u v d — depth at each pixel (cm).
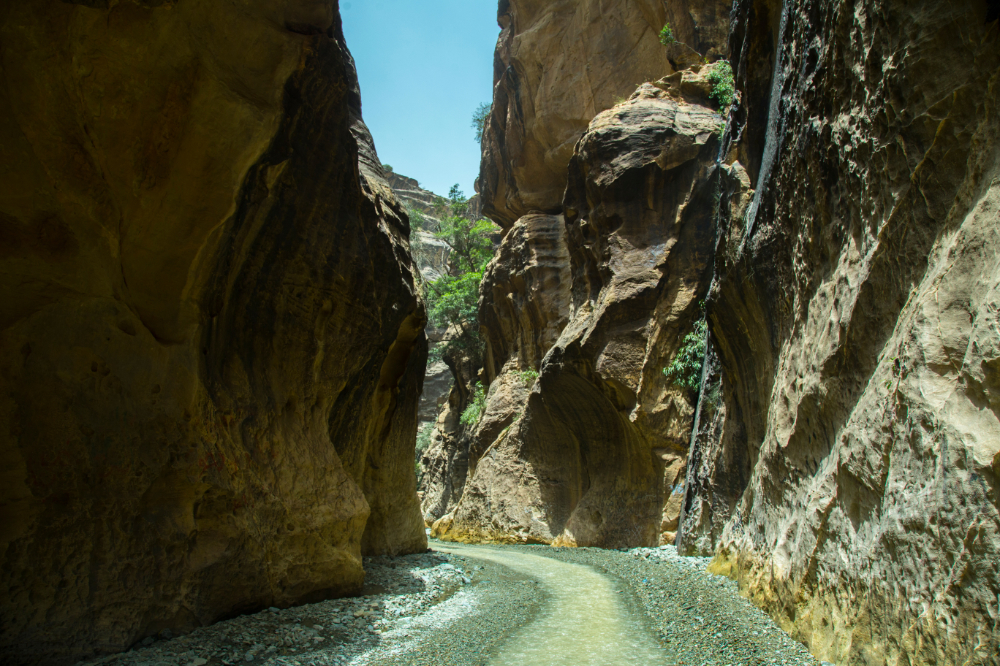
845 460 706
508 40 3812
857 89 777
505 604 1138
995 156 552
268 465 995
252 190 914
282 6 848
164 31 727
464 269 4281
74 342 735
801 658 713
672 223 2212
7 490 661
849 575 670
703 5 2633
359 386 1416
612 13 3111
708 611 990
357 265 1208
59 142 693
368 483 1644
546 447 2584
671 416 2066
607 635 909
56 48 663
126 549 746
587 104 3145
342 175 1127
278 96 865
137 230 786
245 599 894
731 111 1662
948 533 495
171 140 782
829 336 830
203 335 889
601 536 2138
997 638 434
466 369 3984
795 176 999
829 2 852
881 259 705
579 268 2630
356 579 1134
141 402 785
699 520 1642
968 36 592
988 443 476
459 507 2838
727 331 1477
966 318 545
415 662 775
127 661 680
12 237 685
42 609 662
